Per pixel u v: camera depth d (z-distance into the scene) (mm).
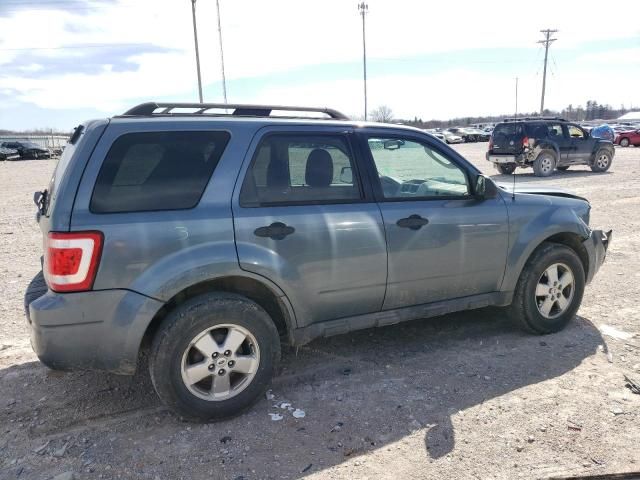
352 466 2814
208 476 2746
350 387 3658
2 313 5125
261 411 3365
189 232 3066
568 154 17469
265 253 3248
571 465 2789
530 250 4273
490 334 4551
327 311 3604
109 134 3014
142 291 2963
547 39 35125
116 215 2947
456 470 2770
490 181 4078
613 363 3938
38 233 9227
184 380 3113
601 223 9070
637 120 55000
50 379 3816
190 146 3189
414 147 3959
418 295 3920
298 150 3488
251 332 3262
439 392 3562
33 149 41312
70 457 2908
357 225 3557
